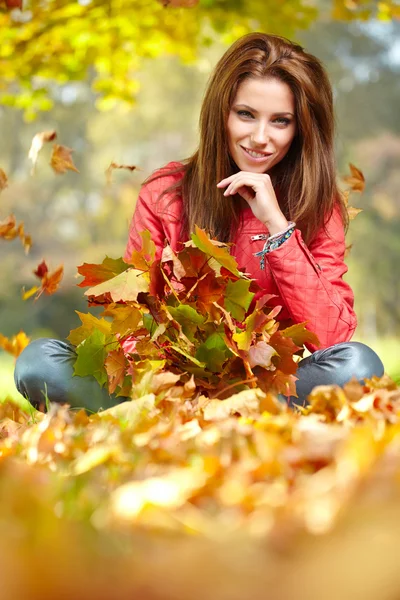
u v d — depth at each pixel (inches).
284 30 307.1
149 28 301.4
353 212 139.9
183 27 305.3
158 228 128.6
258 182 117.3
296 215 121.9
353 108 1191.6
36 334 1021.2
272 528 38.0
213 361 99.7
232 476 54.7
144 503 43.0
